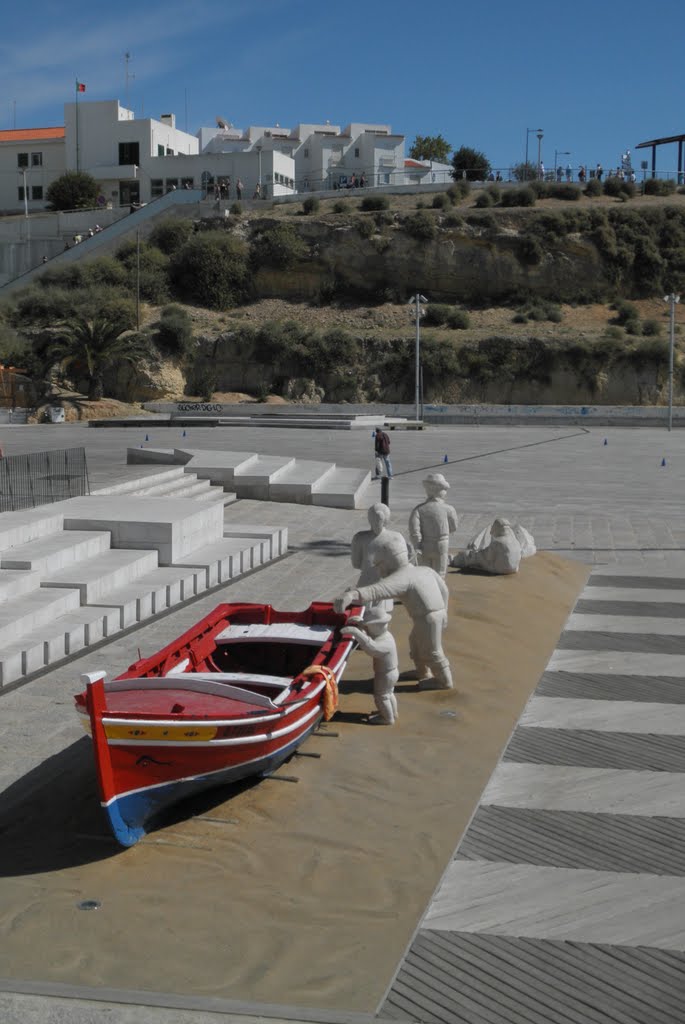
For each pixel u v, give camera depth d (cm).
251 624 1126
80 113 8825
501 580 1619
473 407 6241
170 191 8281
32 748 971
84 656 1273
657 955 636
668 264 7662
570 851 774
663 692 1145
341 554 1956
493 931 664
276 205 8262
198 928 664
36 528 1619
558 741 999
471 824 820
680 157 9350
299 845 777
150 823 802
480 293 7644
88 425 5656
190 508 1842
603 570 1802
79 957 632
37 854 769
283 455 3862
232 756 800
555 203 8062
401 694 1113
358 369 6888
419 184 8394
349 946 643
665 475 3253
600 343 6738
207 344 6912
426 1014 577
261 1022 568
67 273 7412
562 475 3241
